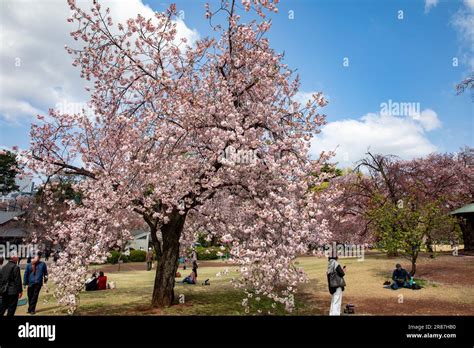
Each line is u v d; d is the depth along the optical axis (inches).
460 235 1079.6
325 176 362.0
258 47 442.6
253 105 431.2
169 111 381.7
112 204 360.5
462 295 493.7
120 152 397.7
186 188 395.2
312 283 631.8
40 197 454.0
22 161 417.4
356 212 1041.5
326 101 388.8
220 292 553.6
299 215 345.1
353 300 476.4
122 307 443.5
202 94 414.3
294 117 416.8
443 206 1036.5
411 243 636.1
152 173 388.2
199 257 1384.1
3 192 1264.8
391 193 1038.4
